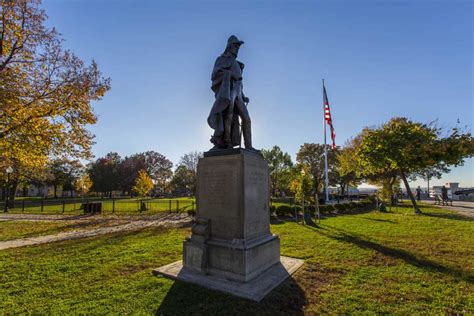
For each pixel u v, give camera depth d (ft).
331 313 11.84
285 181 134.21
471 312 11.87
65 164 178.40
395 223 40.40
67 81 44.39
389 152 55.26
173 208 79.20
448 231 32.32
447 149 50.24
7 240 30.35
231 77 19.25
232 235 16.37
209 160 18.13
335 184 152.97
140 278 16.33
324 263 19.33
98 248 24.95
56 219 53.62
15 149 43.37
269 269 17.51
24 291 14.56
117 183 209.05
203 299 13.20
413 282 15.58
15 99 39.52
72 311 12.08
